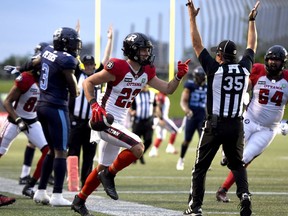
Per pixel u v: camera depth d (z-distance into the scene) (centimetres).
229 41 2341
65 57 2588
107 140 2284
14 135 3058
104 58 3073
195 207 2347
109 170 2302
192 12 2345
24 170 3544
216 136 2309
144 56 2253
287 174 4250
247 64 2342
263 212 2561
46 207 2656
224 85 2300
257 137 2867
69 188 3238
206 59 2323
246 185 2331
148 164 5072
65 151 2644
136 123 4812
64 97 2628
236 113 2312
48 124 2619
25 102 3017
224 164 2758
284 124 2905
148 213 2486
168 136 9062
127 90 2283
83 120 3281
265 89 2825
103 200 2897
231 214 2502
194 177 2358
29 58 2955
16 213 2483
